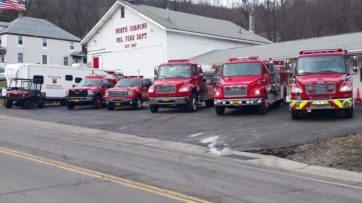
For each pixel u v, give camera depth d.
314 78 17.67
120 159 11.44
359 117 18.11
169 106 23.97
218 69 30.12
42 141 14.30
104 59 40.34
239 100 20.53
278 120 18.53
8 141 14.02
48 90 30.83
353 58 18.27
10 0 36.19
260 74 20.94
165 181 9.01
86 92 27.84
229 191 8.31
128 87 26.61
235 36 40.25
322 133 14.67
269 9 64.44
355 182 9.67
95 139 15.41
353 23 55.31
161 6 65.81
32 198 7.51
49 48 70.31
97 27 40.34
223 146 14.00
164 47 35.19
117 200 7.48
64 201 7.35
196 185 8.73
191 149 13.75
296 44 31.75
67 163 10.58
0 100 33.94
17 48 66.69
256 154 12.89
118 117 22.20
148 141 15.20
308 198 8.02
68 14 91.94
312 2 60.50
